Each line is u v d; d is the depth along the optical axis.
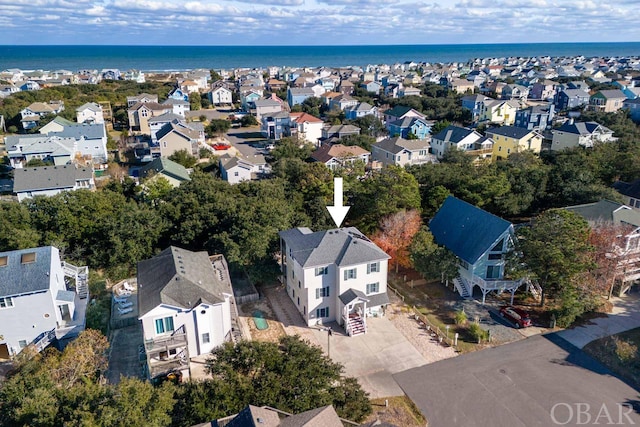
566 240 35.53
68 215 43.75
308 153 83.06
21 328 31.89
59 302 32.94
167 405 21.69
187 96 144.50
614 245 38.31
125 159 84.75
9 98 119.69
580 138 82.81
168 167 66.00
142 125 105.81
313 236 38.28
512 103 113.06
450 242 43.31
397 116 111.50
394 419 26.66
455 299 40.50
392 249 43.88
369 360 32.34
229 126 109.44
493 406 27.69
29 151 75.94
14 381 23.52
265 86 176.50
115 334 35.06
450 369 31.22
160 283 32.25
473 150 83.81
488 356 32.53
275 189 51.75
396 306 39.34
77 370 26.02
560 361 31.78
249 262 42.25
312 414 20.80
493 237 39.19
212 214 44.44
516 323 36.19
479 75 192.88
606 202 45.00
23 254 33.34
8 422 21.28
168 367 29.23
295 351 25.64
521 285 41.75
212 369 24.77
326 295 36.56
